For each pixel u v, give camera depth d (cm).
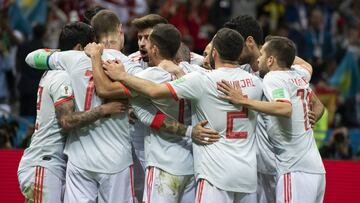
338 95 4575
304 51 4972
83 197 2212
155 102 2181
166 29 2188
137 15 4944
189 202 2248
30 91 3938
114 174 2209
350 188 2764
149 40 2202
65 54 2247
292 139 2231
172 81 2144
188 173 2214
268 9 5222
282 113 2147
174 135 2202
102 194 2225
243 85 2177
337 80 4772
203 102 2158
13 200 2730
